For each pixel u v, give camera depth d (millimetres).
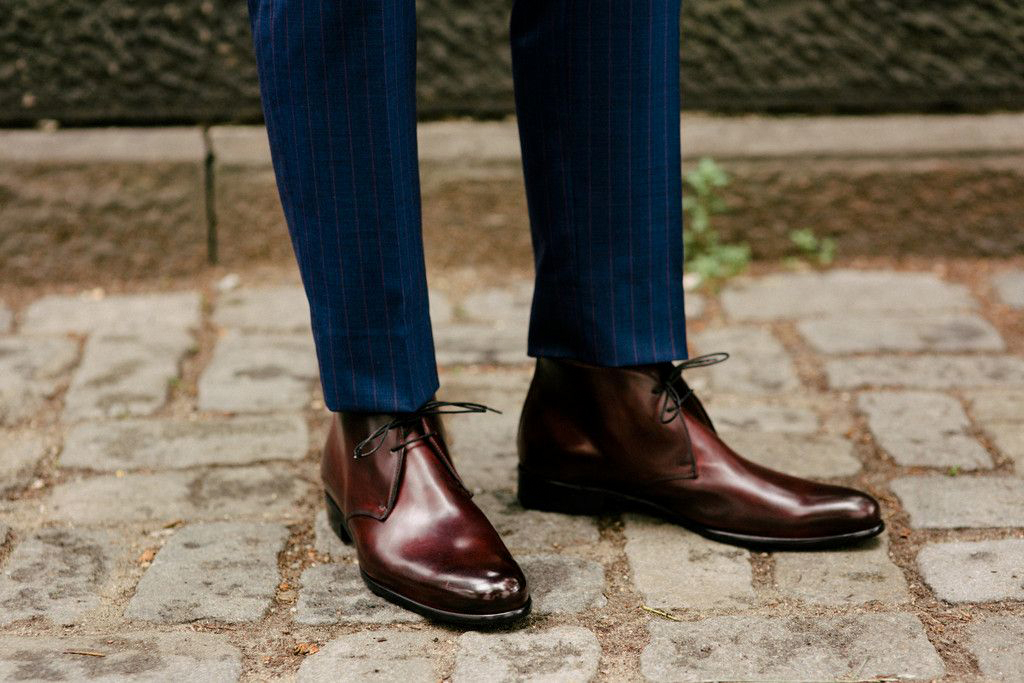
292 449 1964
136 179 2783
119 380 2242
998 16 2910
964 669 1322
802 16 2902
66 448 1949
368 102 1328
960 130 2941
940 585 1508
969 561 1569
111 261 2814
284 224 2861
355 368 1442
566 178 1509
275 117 1365
